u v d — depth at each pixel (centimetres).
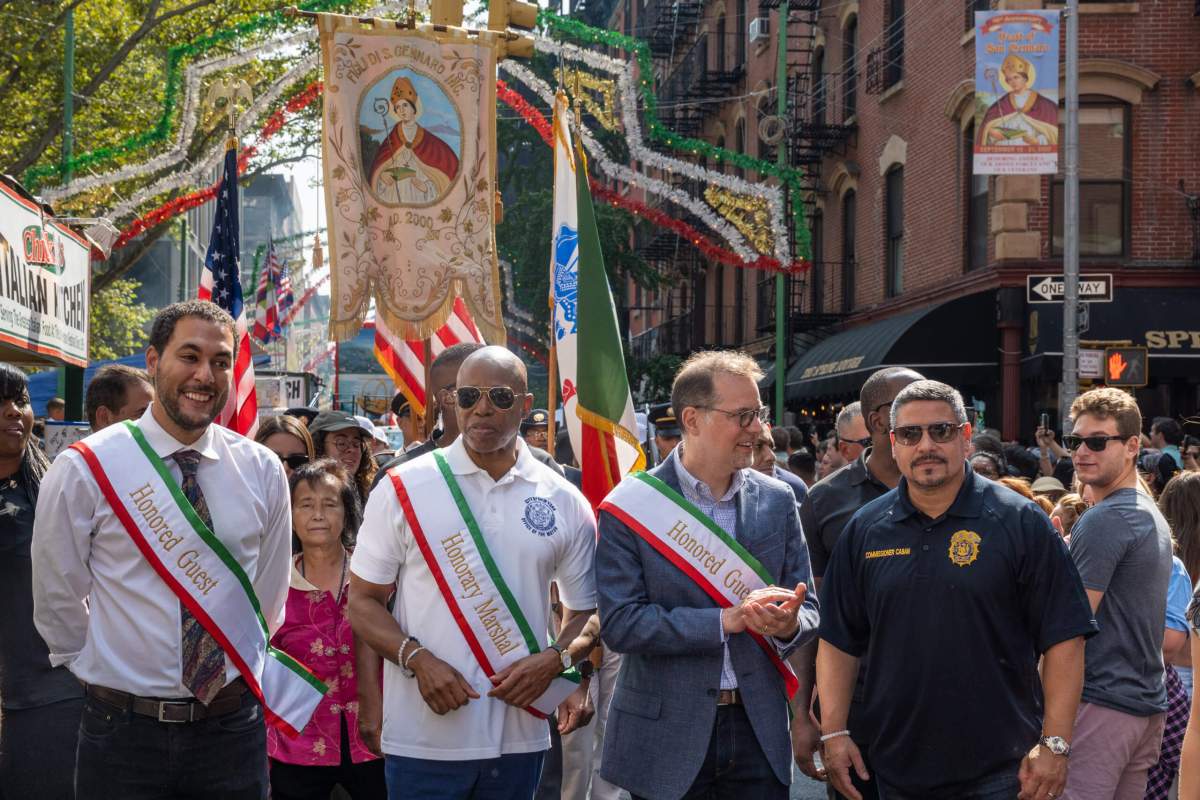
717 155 1419
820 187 2612
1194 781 377
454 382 561
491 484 447
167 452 427
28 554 511
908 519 439
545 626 450
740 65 3131
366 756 530
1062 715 416
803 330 2536
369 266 795
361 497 719
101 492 415
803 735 526
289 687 481
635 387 3434
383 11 1119
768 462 695
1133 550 519
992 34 1523
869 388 560
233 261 899
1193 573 609
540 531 447
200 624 422
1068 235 1535
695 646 431
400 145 799
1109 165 1816
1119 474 536
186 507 421
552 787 577
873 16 2347
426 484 442
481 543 437
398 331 796
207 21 2384
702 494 466
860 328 2273
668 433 813
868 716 444
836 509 564
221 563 426
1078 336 1569
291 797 529
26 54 2352
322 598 534
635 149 1368
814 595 473
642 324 4691
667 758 443
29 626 509
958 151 1970
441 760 434
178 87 1298
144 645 417
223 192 924
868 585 444
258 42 1425
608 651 671
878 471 561
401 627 445
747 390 458
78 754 426
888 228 2300
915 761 432
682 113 3419
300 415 940
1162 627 528
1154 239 1803
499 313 809
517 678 430
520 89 3192
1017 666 427
